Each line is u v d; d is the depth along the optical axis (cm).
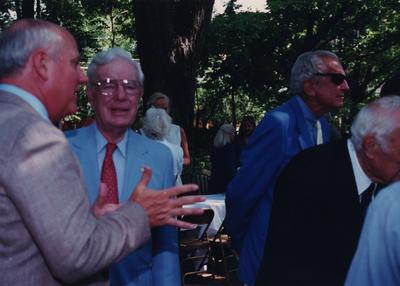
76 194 158
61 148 161
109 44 1995
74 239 154
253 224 311
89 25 1794
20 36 171
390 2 1647
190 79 1098
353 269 164
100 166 256
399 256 152
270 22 1617
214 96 1741
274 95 1686
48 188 154
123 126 255
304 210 263
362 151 215
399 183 164
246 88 1662
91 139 258
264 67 1608
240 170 309
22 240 157
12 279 157
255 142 307
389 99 213
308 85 315
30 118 162
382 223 158
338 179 260
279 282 267
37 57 172
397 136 206
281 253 268
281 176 271
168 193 184
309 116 314
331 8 1619
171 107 1076
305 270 263
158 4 1065
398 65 1730
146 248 252
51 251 153
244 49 1543
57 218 153
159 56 1074
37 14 1600
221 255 719
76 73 180
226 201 318
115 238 166
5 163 154
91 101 260
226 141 795
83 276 160
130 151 258
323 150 267
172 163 267
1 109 163
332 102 314
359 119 214
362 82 1800
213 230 656
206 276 699
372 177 218
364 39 1733
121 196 252
